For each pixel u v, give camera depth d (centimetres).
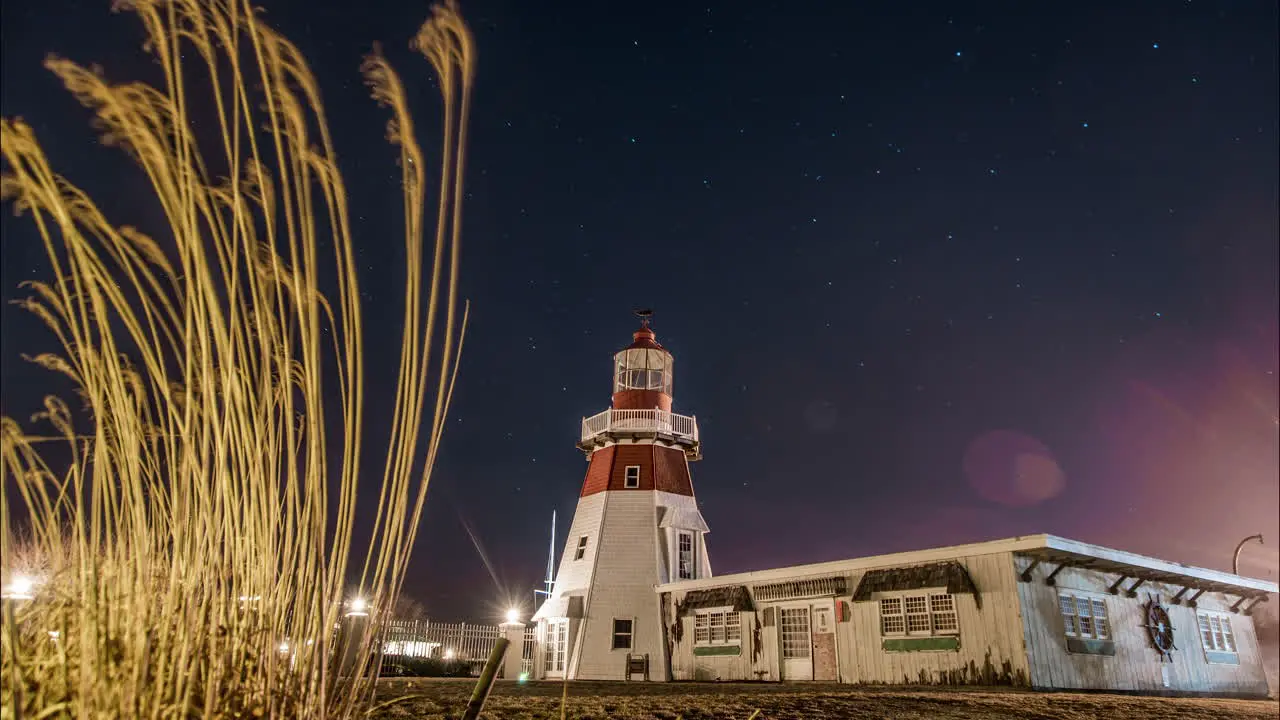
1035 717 955
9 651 185
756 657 2066
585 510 2758
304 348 200
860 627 1839
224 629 221
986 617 1609
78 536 213
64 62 160
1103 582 1802
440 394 219
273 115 189
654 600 2434
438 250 208
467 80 208
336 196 200
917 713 936
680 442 2842
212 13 181
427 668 2138
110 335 182
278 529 223
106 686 196
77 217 168
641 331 3123
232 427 205
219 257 188
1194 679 1927
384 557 225
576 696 1088
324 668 217
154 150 171
